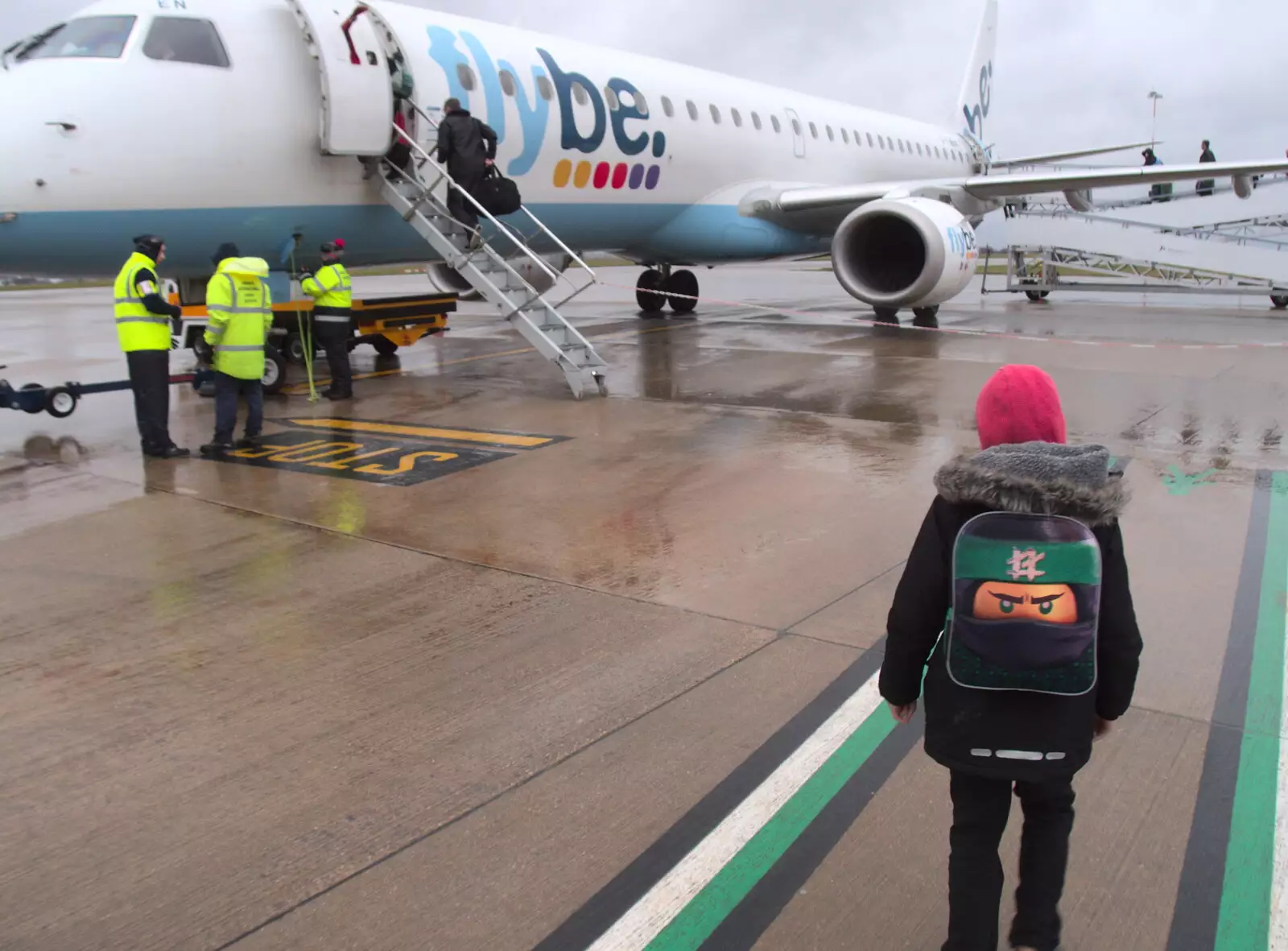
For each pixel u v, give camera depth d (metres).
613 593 4.50
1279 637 3.90
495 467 6.83
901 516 5.50
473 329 16.81
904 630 2.15
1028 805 2.23
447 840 2.74
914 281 14.73
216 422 7.60
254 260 7.39
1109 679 2.09
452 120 9.62
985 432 2.19
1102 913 2.41
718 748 3.18
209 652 3.97
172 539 5.42
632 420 8.33
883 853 2.65
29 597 4.60
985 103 27.75
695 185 14.46
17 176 7.76
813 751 3.14
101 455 7.52
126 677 3.76
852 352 12.33
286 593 4.60
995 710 2.04
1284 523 5.28
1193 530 5.19
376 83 9.40
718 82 15.27
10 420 9.15
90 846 2.74
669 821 2.81
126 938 2.38
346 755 3.18
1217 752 3.10
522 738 3.26
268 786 3.01
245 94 8.84
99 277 9.09
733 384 10.04
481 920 2.43
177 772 3.10
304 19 8.91
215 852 2.70
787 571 4.71
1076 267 21.05
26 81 8.02
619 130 12.70
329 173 9.64
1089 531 1.96
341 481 6.57
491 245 12.21
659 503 5.88
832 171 17.97
